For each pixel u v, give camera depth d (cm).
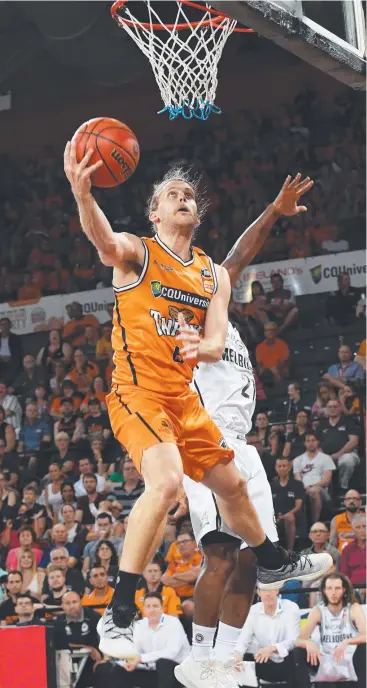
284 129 1677
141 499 357
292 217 1547
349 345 1344
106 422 1313
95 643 803
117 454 1277
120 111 1812
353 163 1585
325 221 1534
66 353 1465
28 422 1384
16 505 1207
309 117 1667
